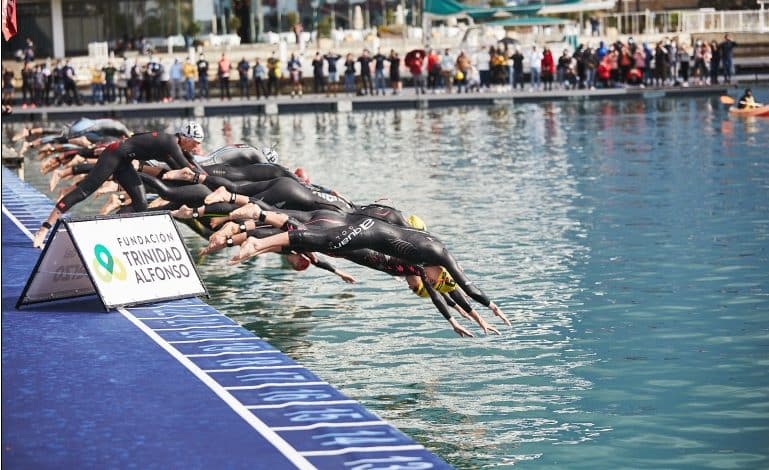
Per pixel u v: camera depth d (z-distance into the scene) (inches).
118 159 604.1
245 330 451.5
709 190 913.5
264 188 553.3
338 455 304.2
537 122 1596.9
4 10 409.7
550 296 575.5
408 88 2185.0
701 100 1891.0
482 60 2103.8
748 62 2304.4
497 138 1395.2
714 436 374.0
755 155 1139.3
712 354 469.4
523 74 2158.0
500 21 2162.9
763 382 430.3
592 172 1049.5
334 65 2015.3
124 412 341.7
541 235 739.4
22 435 320.2
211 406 348.2
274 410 344.5
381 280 627.2
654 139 1323.8
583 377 442.0
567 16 2598.4
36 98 1955.0
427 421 394.3
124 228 504.7
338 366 464.4
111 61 2241.6
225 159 611.5
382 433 322.7
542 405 409.4
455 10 2133.4
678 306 550.0
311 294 597.9
